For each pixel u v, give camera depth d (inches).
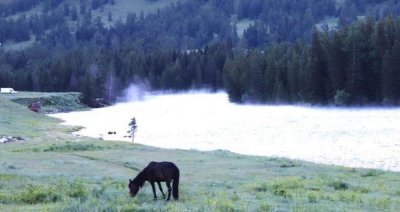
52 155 2097.7
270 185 1267.2
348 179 1477.6
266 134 3339.1
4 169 1572.3
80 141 2704.2
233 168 1712.6
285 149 2588.6
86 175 1498.5
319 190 1229.1
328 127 3622.0
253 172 1616.6
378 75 5664.4
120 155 2105.1
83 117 5251.0
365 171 1668.3
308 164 1843.0
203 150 2524.6
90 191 1075.9
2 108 4601.4
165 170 983.6
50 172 1563.7
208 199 1000.9
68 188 1107.9
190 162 1867.6
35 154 2139.5
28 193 1019.3
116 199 994.7
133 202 967.0
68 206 895.7
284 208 933.8
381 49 5654.5
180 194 1083.9
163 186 1263.5
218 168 1708.9
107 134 3565.5
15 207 923.4
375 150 2427.4
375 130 3307.1
